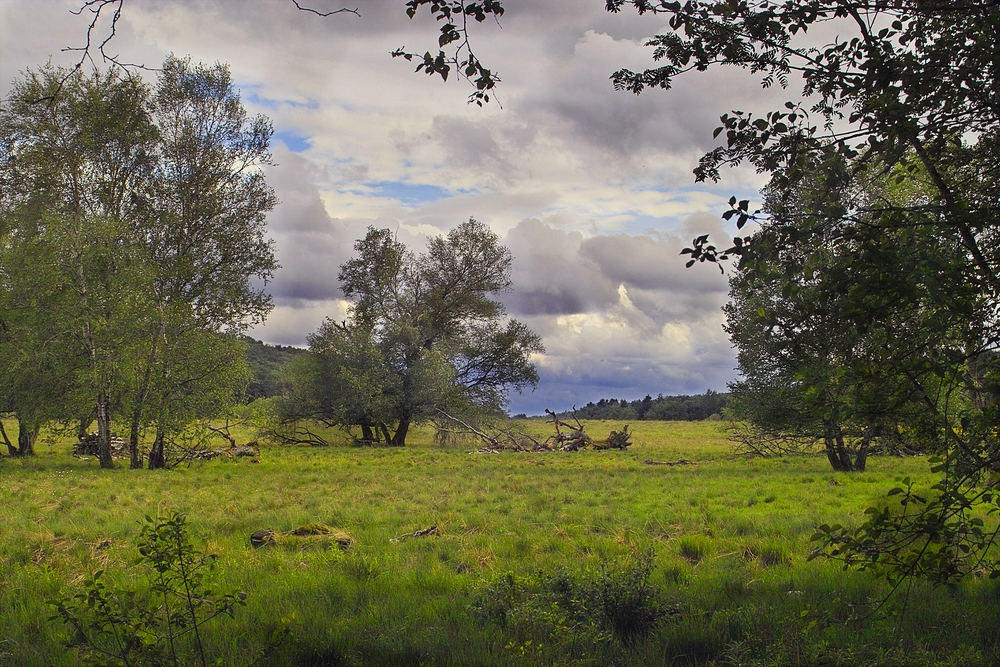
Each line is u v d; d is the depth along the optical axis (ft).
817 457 110.52
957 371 18.13
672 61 19.90
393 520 49.32
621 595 23.29
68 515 51.26
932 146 19.29
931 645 19.81
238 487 74.64
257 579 30.76
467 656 19.76
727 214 17.46
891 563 18.31
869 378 18.20
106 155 94.99
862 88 18.65
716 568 32.19
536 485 74.84
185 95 98.07
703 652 20.17
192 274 98.99
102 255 95.71
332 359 174.50
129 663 18.49
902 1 18.16
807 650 18.92
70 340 96.43
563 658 19.66
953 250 17.94
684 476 83.20
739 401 97.76
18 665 19.79
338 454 139.03
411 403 175.32
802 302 18.13
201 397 99.25
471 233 183.52
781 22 18.93
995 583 24.86
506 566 33.27
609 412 427.74
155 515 50.96
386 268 179.01
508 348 182.29
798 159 18.25
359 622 23.35
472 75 17.74
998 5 17.62
